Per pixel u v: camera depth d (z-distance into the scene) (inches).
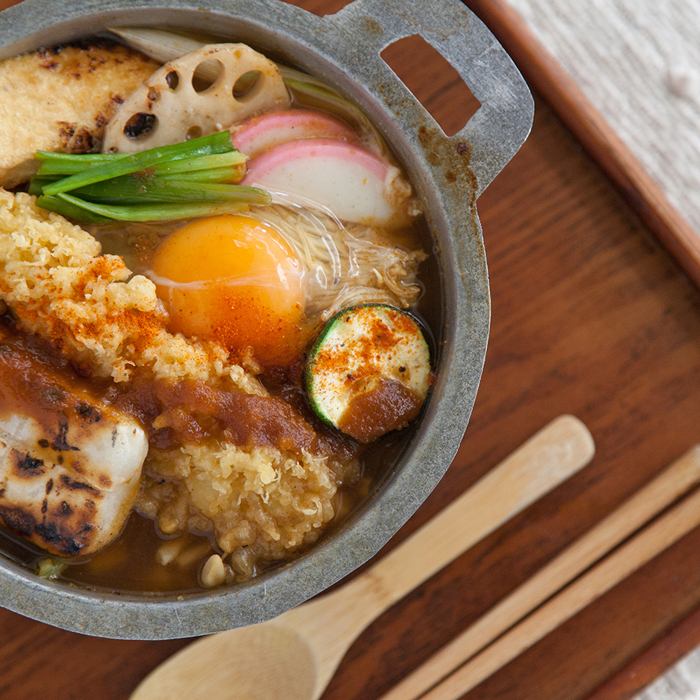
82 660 23.0
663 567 23.7
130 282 21.5
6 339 21.5
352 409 22.0
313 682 23.2
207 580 21.7
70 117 21.8
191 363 21.6
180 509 21.9
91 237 21.7
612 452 23.8
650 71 25.6
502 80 21.5
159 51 21.9
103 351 21.5
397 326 22.0
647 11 25.6
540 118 23.8
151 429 21.6
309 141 22.1
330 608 23.3
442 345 21.9
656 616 23.6
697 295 23.8
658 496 23.5
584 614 23.6
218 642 23.1
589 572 23.5
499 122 21.5
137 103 21.7
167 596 21.5
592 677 23.5
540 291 23.8
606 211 23.8
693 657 25.0
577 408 23.8
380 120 21.8
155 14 21.5
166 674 23.0
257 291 22.0
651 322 23.8
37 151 21.6
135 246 22.1
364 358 22.0
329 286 22.5
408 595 23.5
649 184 23.6
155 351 21.5
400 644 23.4
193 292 22.0
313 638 23.2
